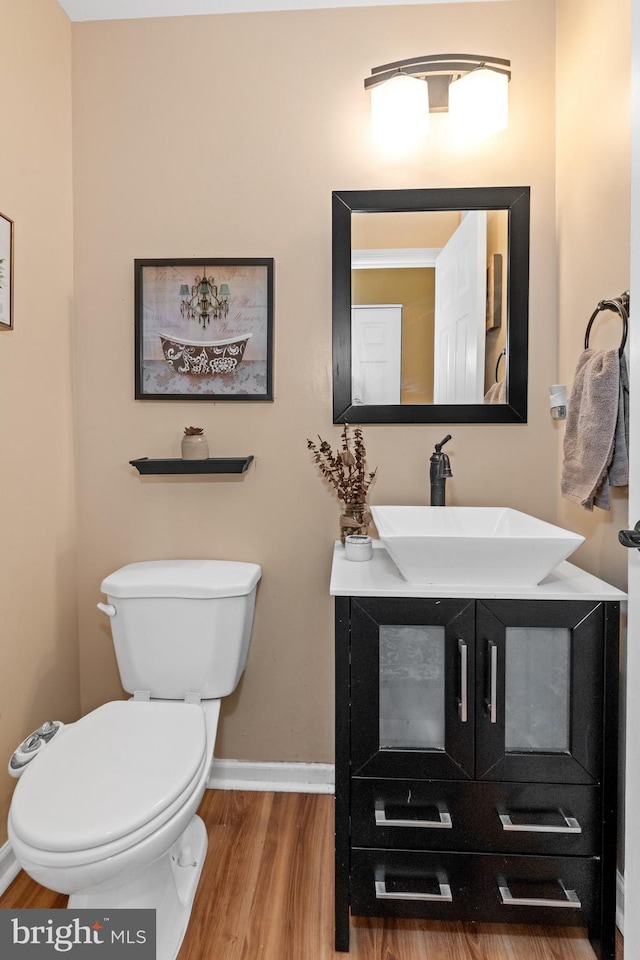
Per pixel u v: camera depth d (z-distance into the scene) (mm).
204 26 1714
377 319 1700
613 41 1313
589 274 1459
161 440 1768
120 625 1559
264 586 1775
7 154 1413
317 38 1694
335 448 1741
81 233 1750
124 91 1729
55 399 1653
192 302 1730
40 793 1065
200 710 1367
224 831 1590
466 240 1680
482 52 1670
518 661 1205
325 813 1671
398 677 1228
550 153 1665
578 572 1360
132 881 1128
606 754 1186
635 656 1009
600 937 1202
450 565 1195
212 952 1222
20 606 1484
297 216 1715
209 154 1725
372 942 1252
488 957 1219
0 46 1385
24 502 1500
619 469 1213
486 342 1688
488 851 1217
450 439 1693
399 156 1690
